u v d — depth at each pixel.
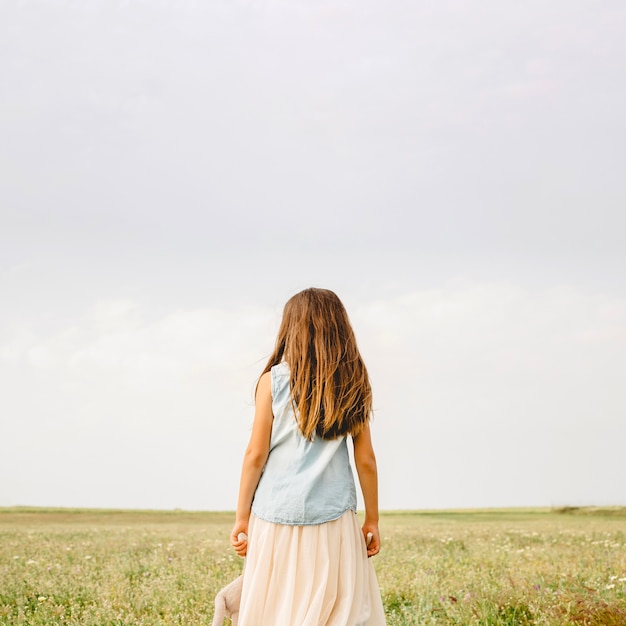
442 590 6.68
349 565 3.97
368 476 4.23
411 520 17.59
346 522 4.05
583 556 8.59
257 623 3.93
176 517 18.59
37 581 7.18
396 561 8.59
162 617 6.03
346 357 4.20
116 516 18.56
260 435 4.13
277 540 3.98
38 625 5.70
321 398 4.07
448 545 10.28
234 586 4.12
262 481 4.12
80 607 6.20
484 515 19.31
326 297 4.32
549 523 15.60
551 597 6.14
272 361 4.39
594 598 6.00
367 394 4.23
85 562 8.32
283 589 3.93
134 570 7.84
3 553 9.14
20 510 19.05
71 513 18.91
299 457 4.07
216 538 11.34
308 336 4.19
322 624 3.86
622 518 17.47
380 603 4.14
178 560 8.53
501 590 6.44
